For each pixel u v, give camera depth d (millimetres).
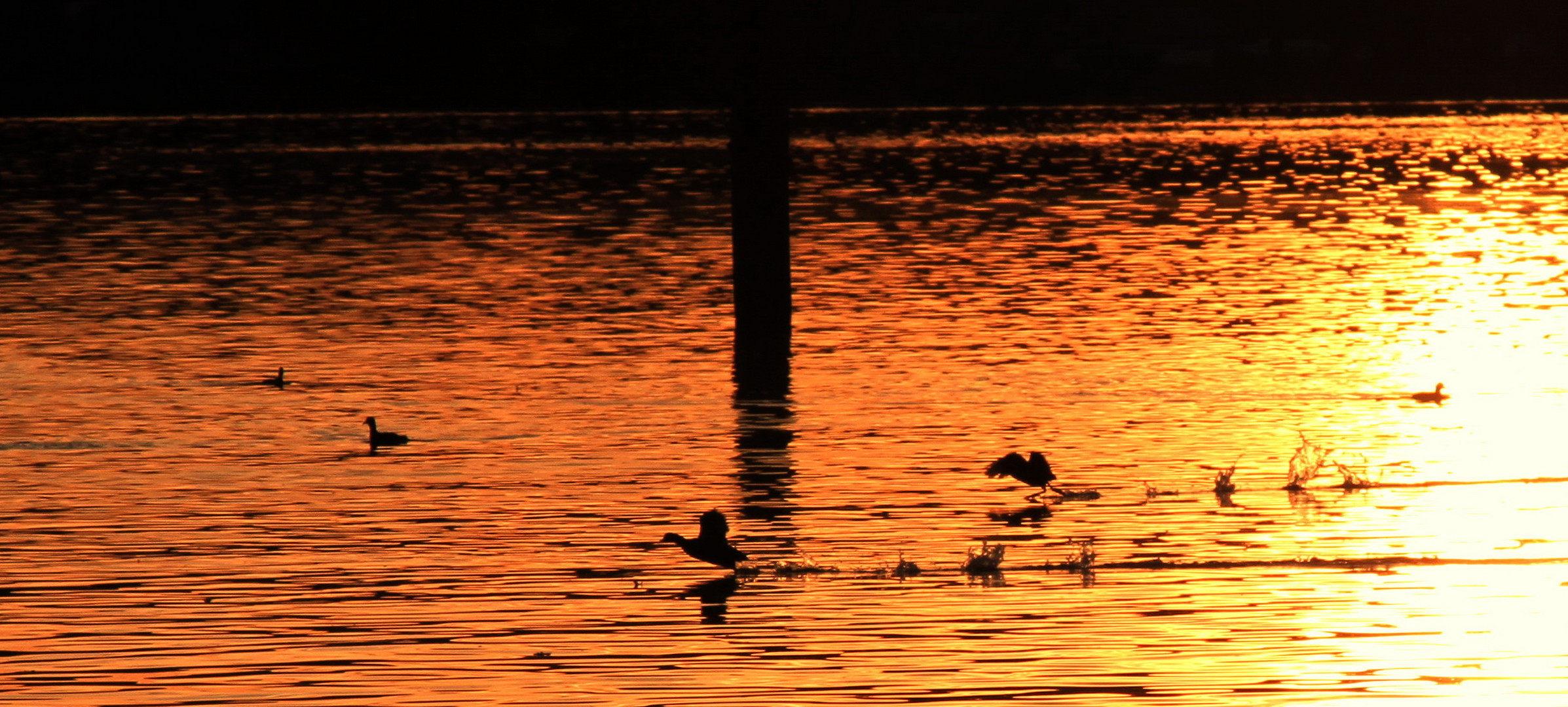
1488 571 14531
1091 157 64688
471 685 12023
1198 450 19422
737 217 26641
